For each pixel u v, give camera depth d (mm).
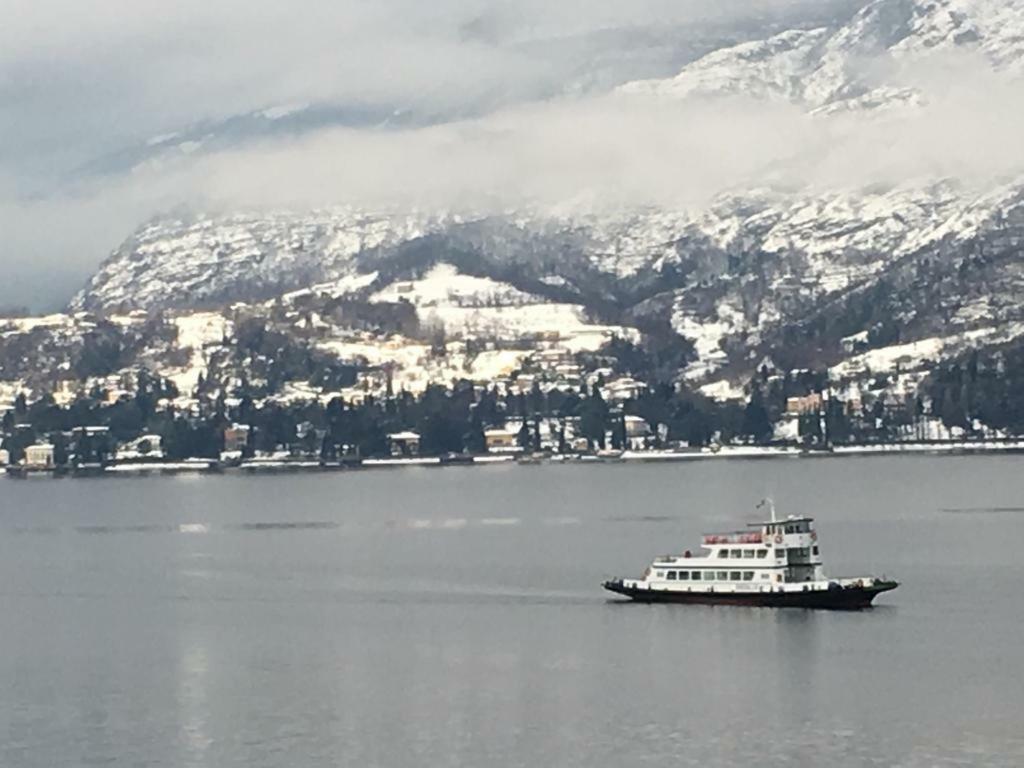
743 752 172375
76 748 180625
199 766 172750
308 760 173625
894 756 169875
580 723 184875
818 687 198750
